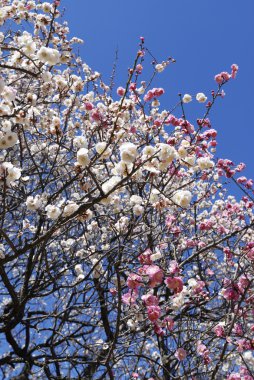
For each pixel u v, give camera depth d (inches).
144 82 245.9
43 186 207.0
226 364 199.5
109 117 184.9
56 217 148.1
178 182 236.2
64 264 249.1
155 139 218.7
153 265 143.2
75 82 203.5
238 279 189.8
